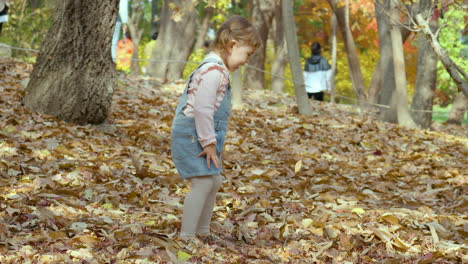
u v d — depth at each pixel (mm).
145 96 9680
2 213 3746
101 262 3186
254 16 15250
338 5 13453
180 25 14242
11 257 3127
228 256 3502
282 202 4789
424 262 3453
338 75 21031
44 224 3662
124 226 3762
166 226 3906
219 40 3637
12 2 12773
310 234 3965
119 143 6324
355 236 3842
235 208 4543
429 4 9484
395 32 10188
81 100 6684
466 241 3875
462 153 7824
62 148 5527
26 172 4797
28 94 6855
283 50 15523
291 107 10664
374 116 11617
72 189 4496
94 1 6594
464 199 5012
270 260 3469
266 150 6984
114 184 4719
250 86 15305
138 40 17953
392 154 7391
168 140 6734
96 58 6711
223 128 3662
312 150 7125
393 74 10875
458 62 7996
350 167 6359
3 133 5758
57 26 6719
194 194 3619
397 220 4145
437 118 19281
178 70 14391
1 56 11867
